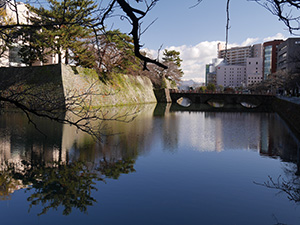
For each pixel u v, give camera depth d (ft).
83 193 31.42
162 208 27.91
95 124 85.35
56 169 40.47
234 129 86.12
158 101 233.76
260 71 403.54
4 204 28.27
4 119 88.74
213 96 236.84
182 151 53.78
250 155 51.52
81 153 50.19
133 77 203.21
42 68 123.44
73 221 24.80
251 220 25.52
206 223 24.88
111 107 141.90
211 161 46.60
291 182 35.60
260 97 219.61
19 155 47.91
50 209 27.30
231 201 29.81
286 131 82.84
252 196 31.22
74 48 102.22
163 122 100.48
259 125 96.68
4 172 38.81
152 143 61.11
